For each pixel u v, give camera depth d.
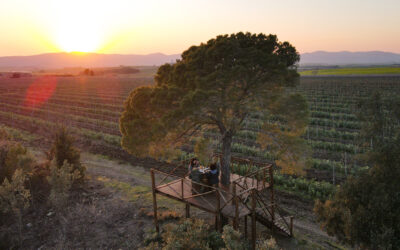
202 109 10.15
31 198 14.89
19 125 34.81
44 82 114.69
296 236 12.50
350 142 26.02
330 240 12.22
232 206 11.38
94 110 43.66
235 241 9.50
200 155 11.70
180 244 9.63
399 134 8.38
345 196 9.50
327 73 110.19
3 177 15.33
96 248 11.73
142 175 19.61
